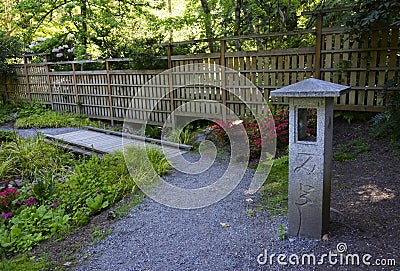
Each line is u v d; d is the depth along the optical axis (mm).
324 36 4828
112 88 7531
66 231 2852
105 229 2834
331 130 2215
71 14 9867
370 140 4219
